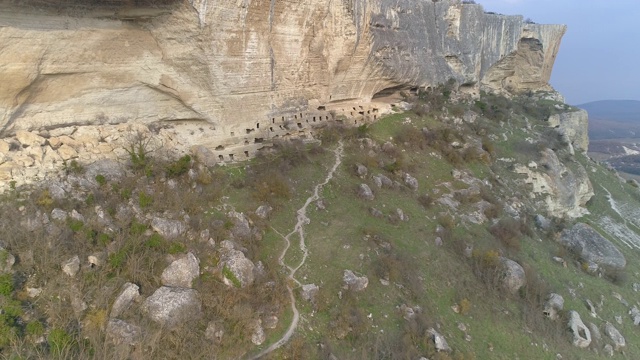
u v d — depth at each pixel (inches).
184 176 978.7
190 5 920.3
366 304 881.5
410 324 862.5
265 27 1158.3
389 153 1469.0
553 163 1781.5
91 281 700.7
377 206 1205.7
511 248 1254.9
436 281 1020.5
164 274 744.3
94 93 928.3
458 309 974.4
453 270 1071.0
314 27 1359.5
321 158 1330.0
